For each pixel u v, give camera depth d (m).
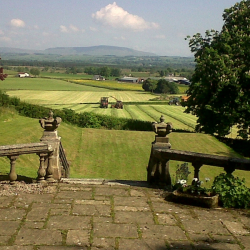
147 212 5.97
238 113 28.05
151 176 7.68
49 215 5.67
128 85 143.88
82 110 54.06
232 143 30.75
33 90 97.44
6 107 30.52
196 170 7.17
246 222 5.66
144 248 4.65
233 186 6.45
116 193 6.98
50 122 7.80
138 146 25.55
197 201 6.34
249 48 29.83
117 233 5.09
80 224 5.36
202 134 32.56
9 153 7.00
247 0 33.38
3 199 6.34
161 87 111.44
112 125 36.22
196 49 34.88
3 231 5.02
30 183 7.39
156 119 46.88
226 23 33.94
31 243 4.67
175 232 5.20
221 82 28.30
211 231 5.28
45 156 7.50
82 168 19.20
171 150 7.46
